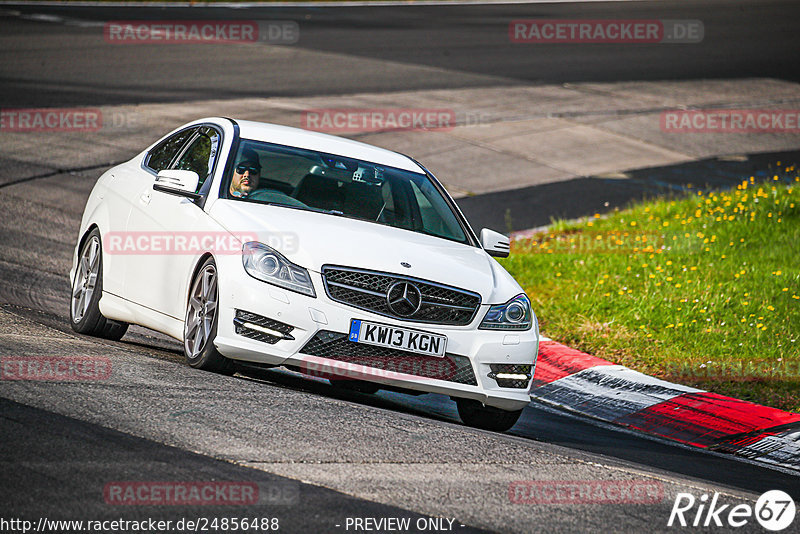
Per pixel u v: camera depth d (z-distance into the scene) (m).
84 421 18.62
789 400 30.89
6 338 24.62
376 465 18.59
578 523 16.92
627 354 34.81
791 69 109.19
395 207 27.80
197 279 24.95
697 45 121.81
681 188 65.06
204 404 20.84
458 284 24.70
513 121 79.81
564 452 22.70
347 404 23.14
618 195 62.69
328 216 26.27
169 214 26.67
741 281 41.34
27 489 15.18
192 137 29.66
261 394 22.47
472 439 21.81
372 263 24.08
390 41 112.44
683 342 35.66
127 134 65.62
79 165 58.50
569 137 76.75
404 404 28.19
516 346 25.08
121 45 97.81
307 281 23.61
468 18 136.00
